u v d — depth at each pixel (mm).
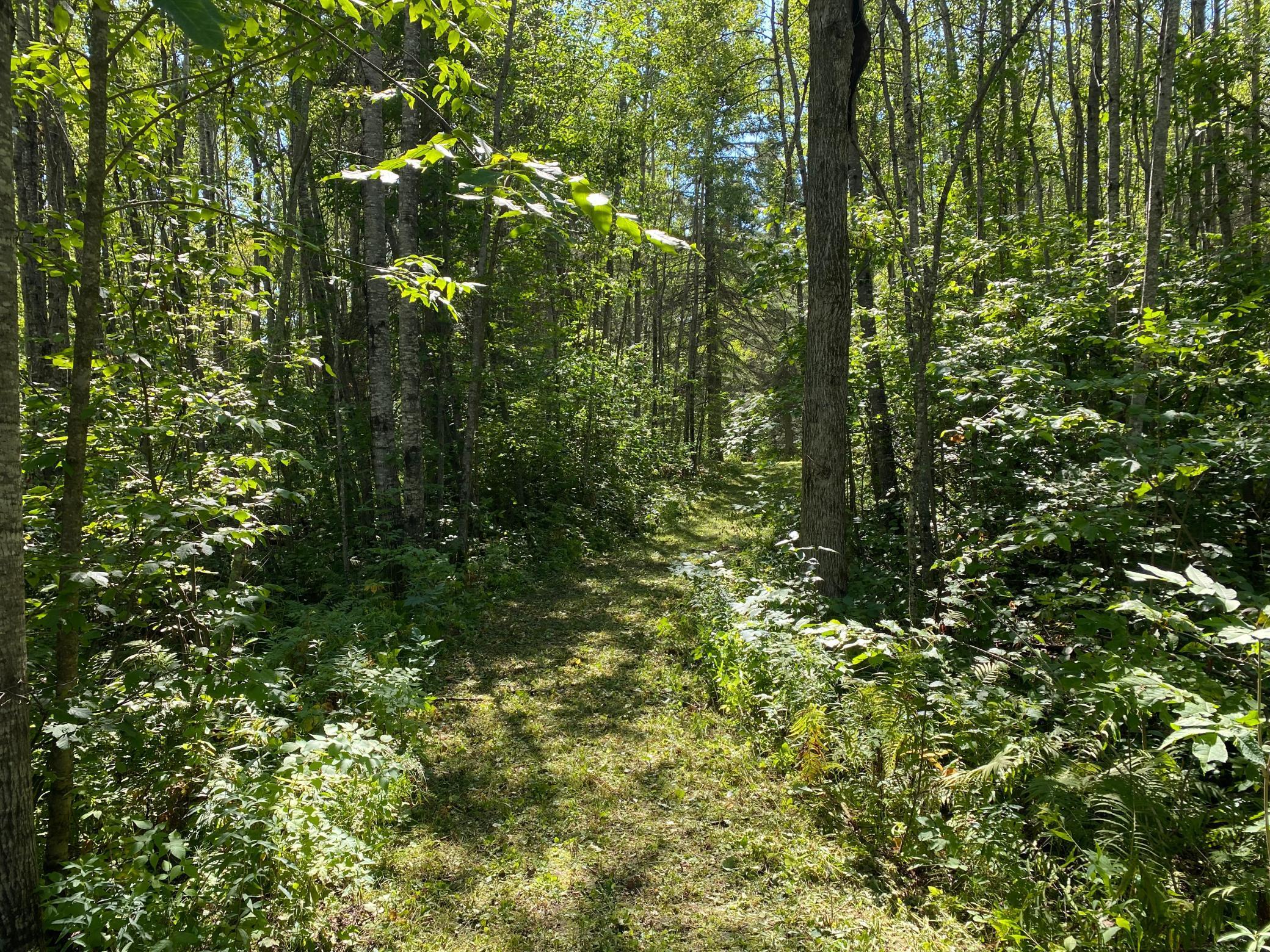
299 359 5461
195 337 4953
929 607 5898
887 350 8031
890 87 12703
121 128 3742
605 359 16109
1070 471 5082
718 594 6836
